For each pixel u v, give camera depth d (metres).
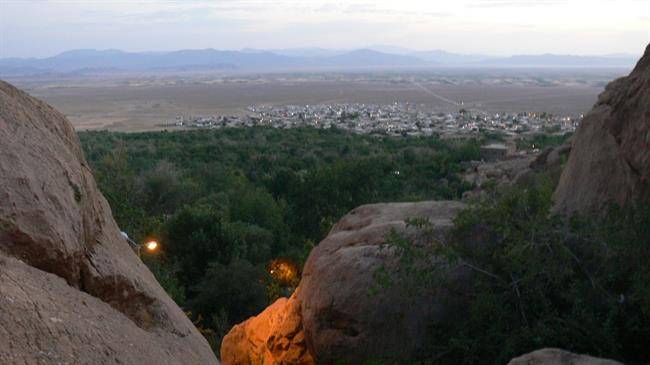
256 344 8.30
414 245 6.62
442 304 6.26
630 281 5.71
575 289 5.68
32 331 2.24
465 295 6.26
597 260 5.94
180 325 3.66
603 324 5.28
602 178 6.77
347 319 6.58
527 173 11.70
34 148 3.24
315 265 7.25
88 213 3.53
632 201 6.13
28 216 2.83
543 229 5.95
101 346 2.52
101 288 3.26
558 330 5.45
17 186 2.87
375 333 6.41
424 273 6.11
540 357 4.58
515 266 5.86
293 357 7.45
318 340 6.80
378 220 8.02
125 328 2.91
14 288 2.40
